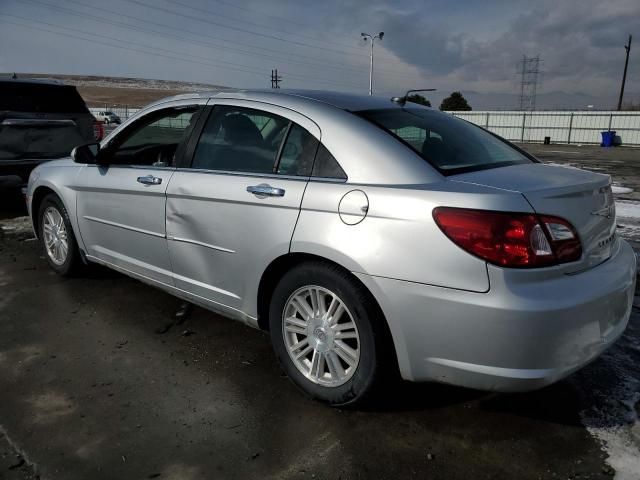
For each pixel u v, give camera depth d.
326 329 2.67
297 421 2.62
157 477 2.22
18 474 2.23
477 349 2.23
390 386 2.62
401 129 2.82
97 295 4.28
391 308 2.37
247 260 2.93
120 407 2.73
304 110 2.90
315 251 2.58
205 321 3.81
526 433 2.52
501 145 3.26
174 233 3.35
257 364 3.19
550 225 2.25
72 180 4.21
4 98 6.90
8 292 4.33
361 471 2.26
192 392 2.87
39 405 2.74
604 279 2.39
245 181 2.93
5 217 7.26
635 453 2.38
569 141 32.66
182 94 3.65
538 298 2.16
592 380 3.00
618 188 10.68
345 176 2.60
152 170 3.52
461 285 2.22
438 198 2.30
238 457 2.35
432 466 2.29
